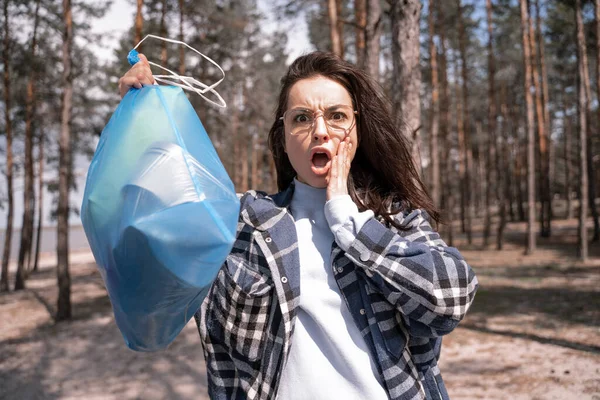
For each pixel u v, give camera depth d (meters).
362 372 1.07
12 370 7.49
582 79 14.06
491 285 11.39
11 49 15.98
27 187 19.44
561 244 19.47
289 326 1.09
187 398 5.75
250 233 1.21
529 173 16.78
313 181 1.21
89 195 0.90
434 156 17.98
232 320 1.14
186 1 12.77
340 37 12.13
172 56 14.20
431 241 1.14
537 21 21.70
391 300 1.05
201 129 1.08
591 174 20.00
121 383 6.48
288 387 1.10
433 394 1.15
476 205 41.19
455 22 20.09
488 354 6.32
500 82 26.69
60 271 11.32
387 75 17.55
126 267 0.87
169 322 0.97
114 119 1.02
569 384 5.04
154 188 0.87
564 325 7.38
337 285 1.13
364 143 1.27
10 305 14.37
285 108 1.31
